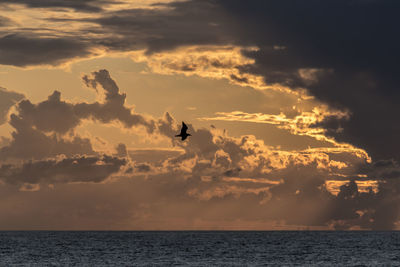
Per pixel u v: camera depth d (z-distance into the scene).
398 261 163.12
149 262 158.38
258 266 149.38
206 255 183.00
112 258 169.88
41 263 155.12
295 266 149.62
